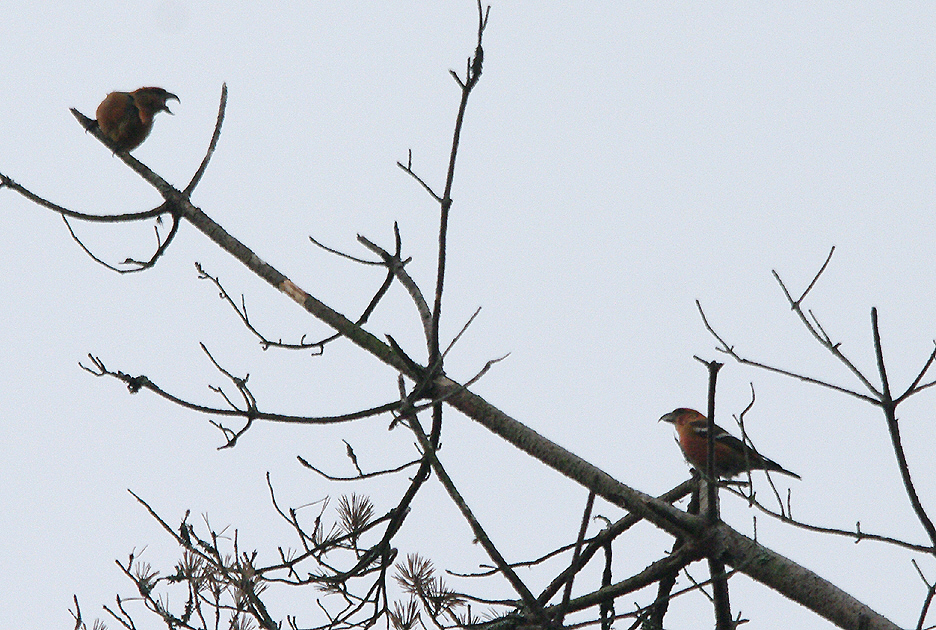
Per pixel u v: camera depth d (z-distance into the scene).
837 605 8.88
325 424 9.52
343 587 9.75
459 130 9.01
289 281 10.55
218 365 9.58
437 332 9.45
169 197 10.85
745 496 7.82
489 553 8.83
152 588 9.53
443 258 9.36
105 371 9.59
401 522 10.06
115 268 10.77
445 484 9.20
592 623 8.62
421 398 9.64
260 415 9.45
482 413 9.76
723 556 9.18
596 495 9.53
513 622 9.06
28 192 10.59
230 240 10.86
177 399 9.57
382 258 10.88
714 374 8.30
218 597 9.52
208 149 11.05
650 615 9.44
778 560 9.07
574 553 8.85
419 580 9.16
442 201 9.16
